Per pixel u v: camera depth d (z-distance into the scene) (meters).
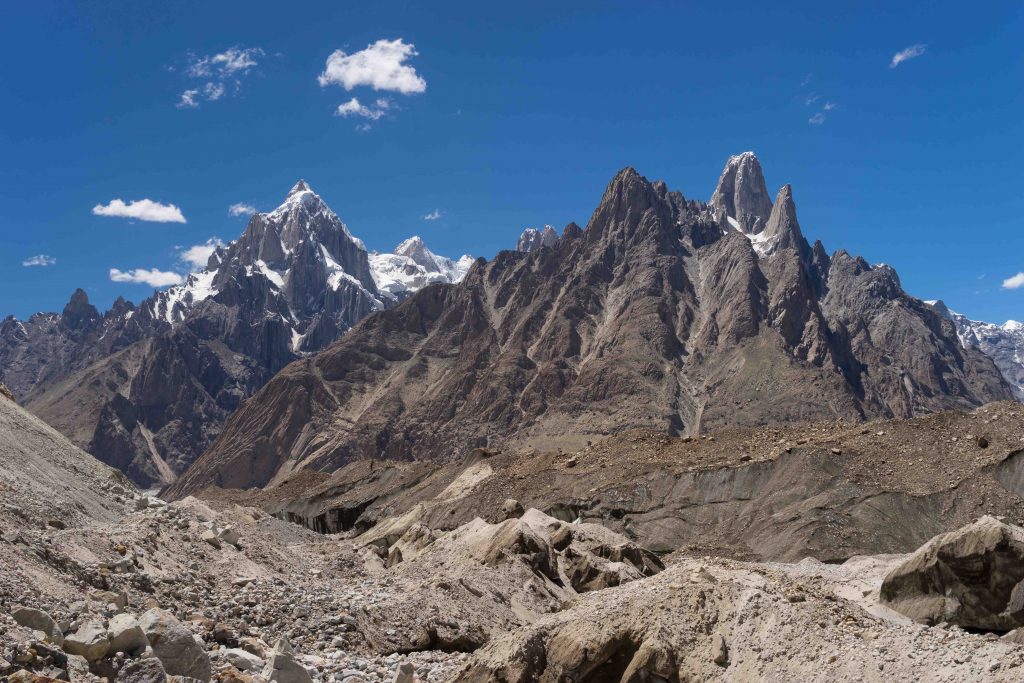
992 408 77.88
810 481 75.69
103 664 22.61
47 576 27.11
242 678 24.53
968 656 22.59
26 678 20.17
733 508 77.62
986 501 68.75
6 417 43.97
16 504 32.66
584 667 25.11
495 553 43.91
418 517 93.62
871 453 77.69
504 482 94.75
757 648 24.20
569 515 83.56
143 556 32.78
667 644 24.61
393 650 32.84
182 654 24.06
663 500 81.12
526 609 39.53
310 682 26.05
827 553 67.38
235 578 35.09
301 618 33.00
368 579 41.84
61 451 44.75
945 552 36.69
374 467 127.62
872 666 23.00
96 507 40.00
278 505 126.19
